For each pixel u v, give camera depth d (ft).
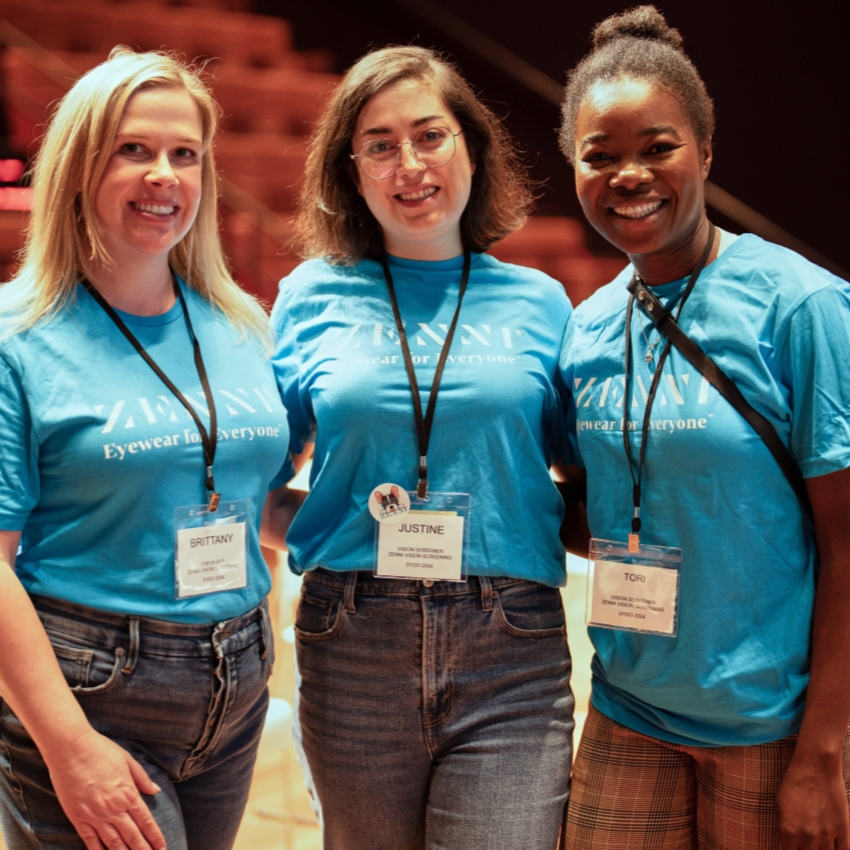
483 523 5.76
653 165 5.26
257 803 10.46
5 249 18.28
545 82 21.94
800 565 5.31
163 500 5.16
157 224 5.25
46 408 4.95
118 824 4.71
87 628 5.02
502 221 6.51
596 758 5.87
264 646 5.60
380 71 5.92
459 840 5.57
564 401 6.22
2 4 21.83
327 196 6.33
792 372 5.13
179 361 5.50
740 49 19.71
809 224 20.53
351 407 5.86
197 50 23.50
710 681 5.31
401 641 5.72
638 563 5.49
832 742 5.10
